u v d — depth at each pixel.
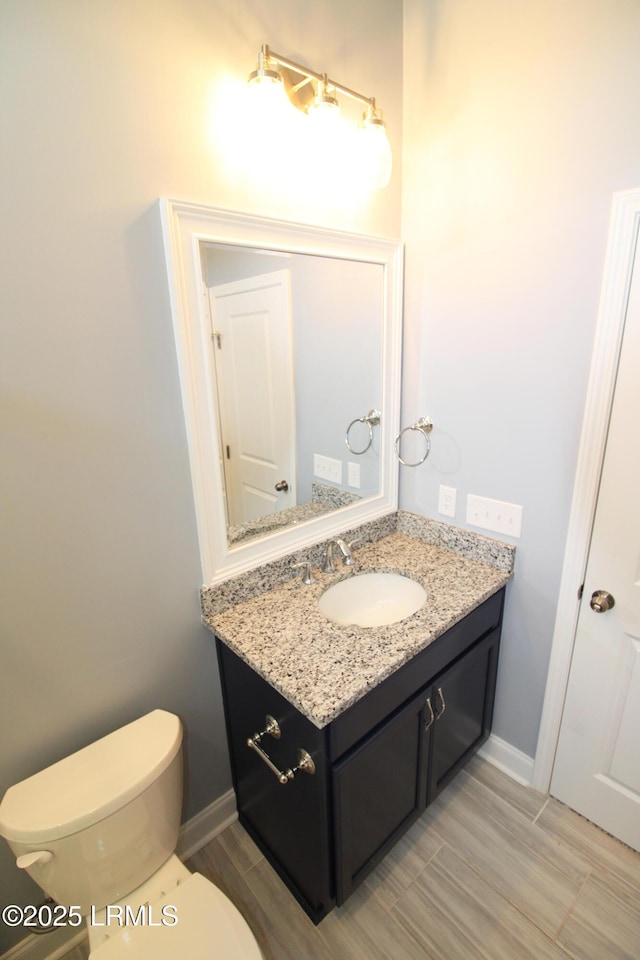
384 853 1.35
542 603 1.51
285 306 1.34
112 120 0.94
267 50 1.07
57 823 0.95
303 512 1.55
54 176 0.89
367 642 1.21
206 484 1.24
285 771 1.22
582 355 1.26
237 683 1.33
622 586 1.32
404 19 1.42
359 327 1.55
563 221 1.22
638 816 1.42
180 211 1.05
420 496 1.79
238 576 1.36
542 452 1.40
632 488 1.24
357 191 1.42
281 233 1.26
